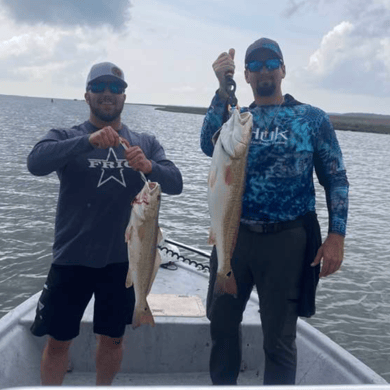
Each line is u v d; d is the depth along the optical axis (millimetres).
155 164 3035
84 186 3133
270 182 2920
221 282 2621
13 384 3455
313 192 3057
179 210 16734
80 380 3857
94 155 3156
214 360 3148
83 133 3270
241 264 3004
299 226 2932
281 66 3020
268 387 1050
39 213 14539
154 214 2555
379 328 8250
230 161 2531
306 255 2943
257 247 2945
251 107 3166
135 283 2602
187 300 4496
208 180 2629
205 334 4047
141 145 3379
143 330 3986
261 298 2992
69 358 3961
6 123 62125
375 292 9867
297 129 2930
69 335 3162
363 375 3311
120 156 3205
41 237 12109
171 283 5090
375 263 11875
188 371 4082
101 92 3150
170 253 5648
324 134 2982
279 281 2916
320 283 10250
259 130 2994
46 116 94438
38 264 10297
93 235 3127
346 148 65875
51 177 21000
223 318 3078
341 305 9141
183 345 4043
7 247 11219
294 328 2965
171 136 61750
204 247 12375
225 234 2586
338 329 8156
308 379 3615
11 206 15258
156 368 4043
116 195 3162
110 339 3273
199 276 5379
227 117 2973
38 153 2982
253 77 3012
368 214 18781
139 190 3264
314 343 3852
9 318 3902
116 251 3182
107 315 3221
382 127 159000
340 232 2912
